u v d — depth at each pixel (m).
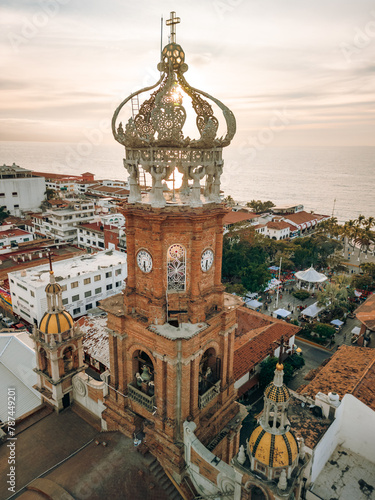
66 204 138.00
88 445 25.42
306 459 20.05
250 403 51.16
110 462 23.33
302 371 59.53
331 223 150.00
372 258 132.75
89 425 28.59
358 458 30.72
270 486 18.55
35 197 174.50
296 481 19.31
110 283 79.00
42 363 31.02
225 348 25.05
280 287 96.00
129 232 22.20
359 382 34.31
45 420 29.48
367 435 30.33
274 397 18.62
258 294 91.50
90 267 78.19
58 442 26.92
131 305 23.12
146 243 21.67
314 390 34.59
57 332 29.38
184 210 20.56
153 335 22.12
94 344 59.19
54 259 90.19
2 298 81.00
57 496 20.92
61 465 23.72
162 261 21.30
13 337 44.34
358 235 134.00
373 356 39.88
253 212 184.50
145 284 22.53
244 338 56.84
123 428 25.19
